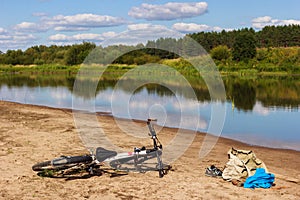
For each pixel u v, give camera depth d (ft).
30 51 301.84
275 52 221.05
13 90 120.88
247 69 203.41
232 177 26.71
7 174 27.76
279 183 26.66
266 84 133.90
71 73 227.20
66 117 58.80
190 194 24.16
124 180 26.96
